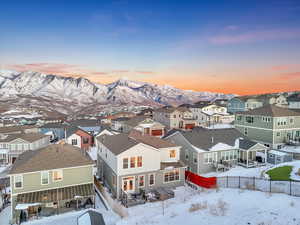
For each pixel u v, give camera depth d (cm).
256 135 4306
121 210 2006
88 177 2383
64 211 2159
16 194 2116
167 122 7038
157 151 2561
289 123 4100
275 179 2138
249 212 1434
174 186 2664
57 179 2261
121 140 2844
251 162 3148
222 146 3150
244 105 7762
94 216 1628
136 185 2469
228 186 2277
